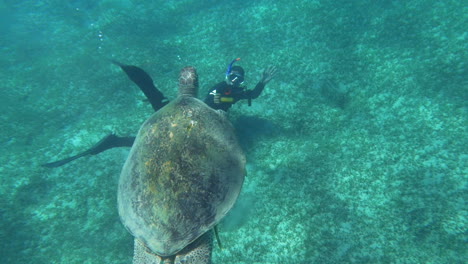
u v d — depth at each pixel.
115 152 4.85
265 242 3.51
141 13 8.36
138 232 1.95
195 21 7.63
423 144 3.98
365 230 3.37
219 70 5.98
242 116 4.96
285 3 7.46
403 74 4.93
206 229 1.91
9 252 3.66
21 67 6.92
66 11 9.16
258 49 6.31
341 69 5.40
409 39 5.50
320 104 4.94
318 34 6.26
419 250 3.09
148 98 3.10
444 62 4.86
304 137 4.54
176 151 1.94
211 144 2.05
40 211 4.13
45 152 4.93
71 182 4.48
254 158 4.38
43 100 5.94
